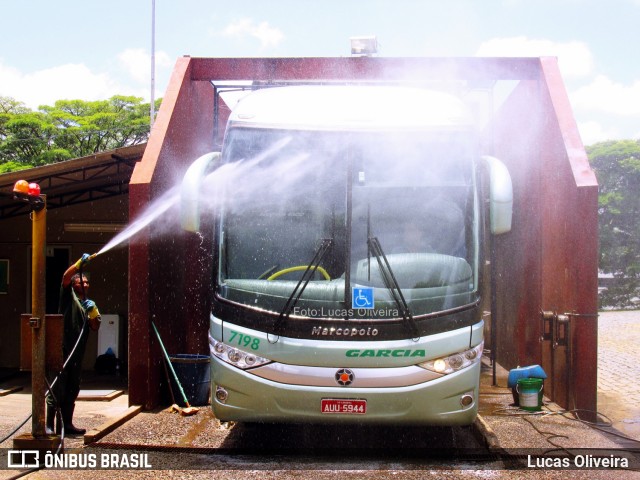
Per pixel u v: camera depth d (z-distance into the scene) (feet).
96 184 45.80
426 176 21.90
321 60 31.89
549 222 30.17
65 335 22.62
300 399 20.30
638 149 118.21
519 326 35.81
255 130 22.48
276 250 21.42
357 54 33.78
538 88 31.94
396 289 20.56
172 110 29.94
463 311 20.85
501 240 41.52
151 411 27.25
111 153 37.22
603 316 94.43
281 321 20.51
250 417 20.68
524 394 27.50
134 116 160.56
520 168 35.78
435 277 20.88
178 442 22.67
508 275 39.11
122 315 49.11
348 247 21.09
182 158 31.60
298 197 21.71
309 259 21.27
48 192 45.39
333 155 21.99
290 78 31.96
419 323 20.44
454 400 20.52
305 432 24.48
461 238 21.50
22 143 149.59
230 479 19.03
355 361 20.21
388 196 21.61
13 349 50.26
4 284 50.52
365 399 20.20
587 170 26.96
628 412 29.66
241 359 20.70
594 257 26.25
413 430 25.00
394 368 20.25
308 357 20.29
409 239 21.29
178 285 31.12
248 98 23.97
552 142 29.68
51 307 49.44
